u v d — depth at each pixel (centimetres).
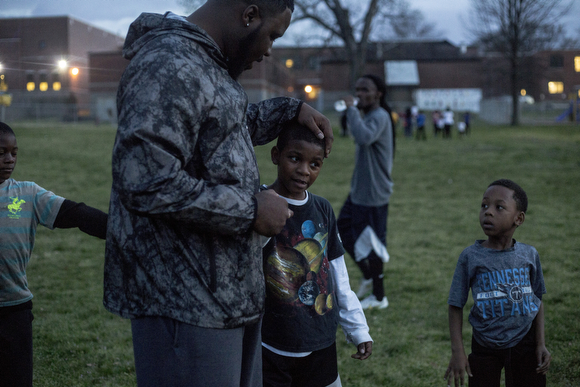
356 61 2828
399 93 5047
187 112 136
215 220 137
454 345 225
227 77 153
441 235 703
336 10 2734
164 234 143
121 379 309
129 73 139
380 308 435
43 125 3212
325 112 4750
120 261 148
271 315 203
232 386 152
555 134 2672
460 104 5034
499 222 222
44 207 208
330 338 209
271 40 158
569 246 621
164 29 145
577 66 5453
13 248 206
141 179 132
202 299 144
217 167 146
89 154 1534
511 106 4028
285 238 206
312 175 202
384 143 420
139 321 149
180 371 145
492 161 1535
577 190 1038
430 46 5178
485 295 224
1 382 208
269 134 199
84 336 368
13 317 209
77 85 4291
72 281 496
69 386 301
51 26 4188
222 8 152
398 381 311
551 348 347
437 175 1291
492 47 3962
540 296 231
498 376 226
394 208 898
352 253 438
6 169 210
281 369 201
